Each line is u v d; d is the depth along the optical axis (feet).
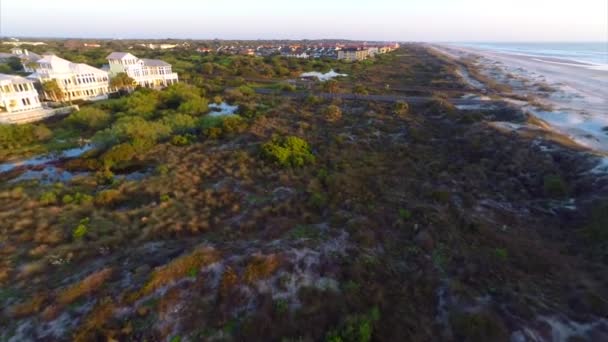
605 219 71.46
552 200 89.51
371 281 53.01
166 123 151.84
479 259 59.47
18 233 72.23
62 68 200.85
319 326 45.24
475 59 563.48
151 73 253.65
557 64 475.31
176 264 51.34
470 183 96.84
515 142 126.93
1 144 132.87
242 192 90.63
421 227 69.15
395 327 45.44
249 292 48.57
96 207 85.30
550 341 43.60
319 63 409.69
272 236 65.72
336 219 72.38
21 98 167.73
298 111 186.91
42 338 42.27
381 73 366.43
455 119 168.96
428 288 52.39
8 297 51.01
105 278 52.06
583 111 188.34
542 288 53.31
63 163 121.49
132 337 42.01
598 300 49.29
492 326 44.37
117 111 180.55
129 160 120.78
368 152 123.65
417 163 115.03
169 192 91.20
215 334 43.06
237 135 144.77
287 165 108.78
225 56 450.71
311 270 53.36
